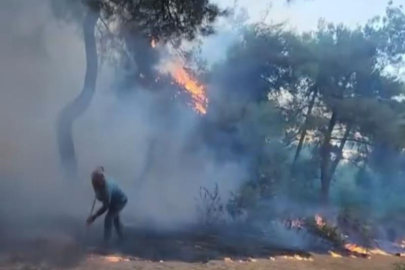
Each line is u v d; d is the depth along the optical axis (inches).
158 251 386.9
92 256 347.9
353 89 790.5
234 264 380.2
